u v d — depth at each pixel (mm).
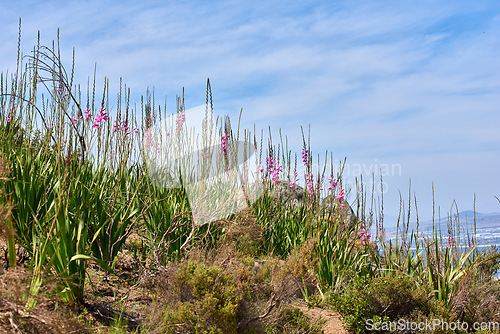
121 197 6219
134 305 4934
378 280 6414
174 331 4277
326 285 7000
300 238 8422
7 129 7102
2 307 3209
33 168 5805
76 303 4434
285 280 5449
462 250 7520
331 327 5859
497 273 7375
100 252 5398
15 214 5258
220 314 4332
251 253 6852
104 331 4062
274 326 5227
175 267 4949
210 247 6516
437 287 6559
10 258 4367
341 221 8641
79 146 5188
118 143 5750
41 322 3283
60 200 4297
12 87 6699
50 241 4086
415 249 7578
